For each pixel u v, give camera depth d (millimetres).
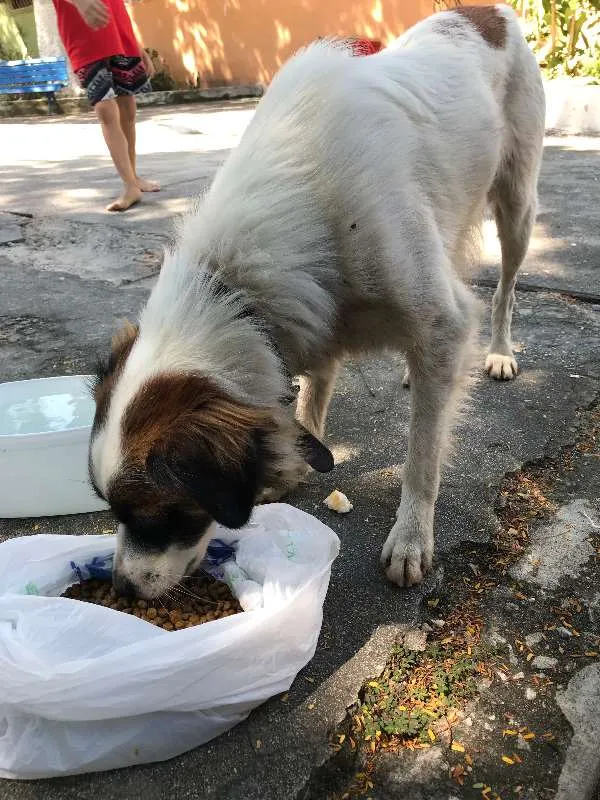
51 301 1587
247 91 5535
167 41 5906
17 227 2133
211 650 600
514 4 3859
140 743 606
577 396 1162
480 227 1132
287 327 716
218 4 5457
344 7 4773
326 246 733
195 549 706
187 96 5605
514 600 781
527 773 605
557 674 691
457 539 872
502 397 1173
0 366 1302
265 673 643
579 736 632
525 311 1487
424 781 602
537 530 884
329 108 752
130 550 687
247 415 611
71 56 2078
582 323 1421
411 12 4426
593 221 2012
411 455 836
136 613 711
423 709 660
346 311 797
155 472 590
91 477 667
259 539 778
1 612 642
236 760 618
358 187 737
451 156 925
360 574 823
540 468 998
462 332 852
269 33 5293
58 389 1095
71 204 2354
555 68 3838
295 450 678
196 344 644
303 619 664
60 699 580
